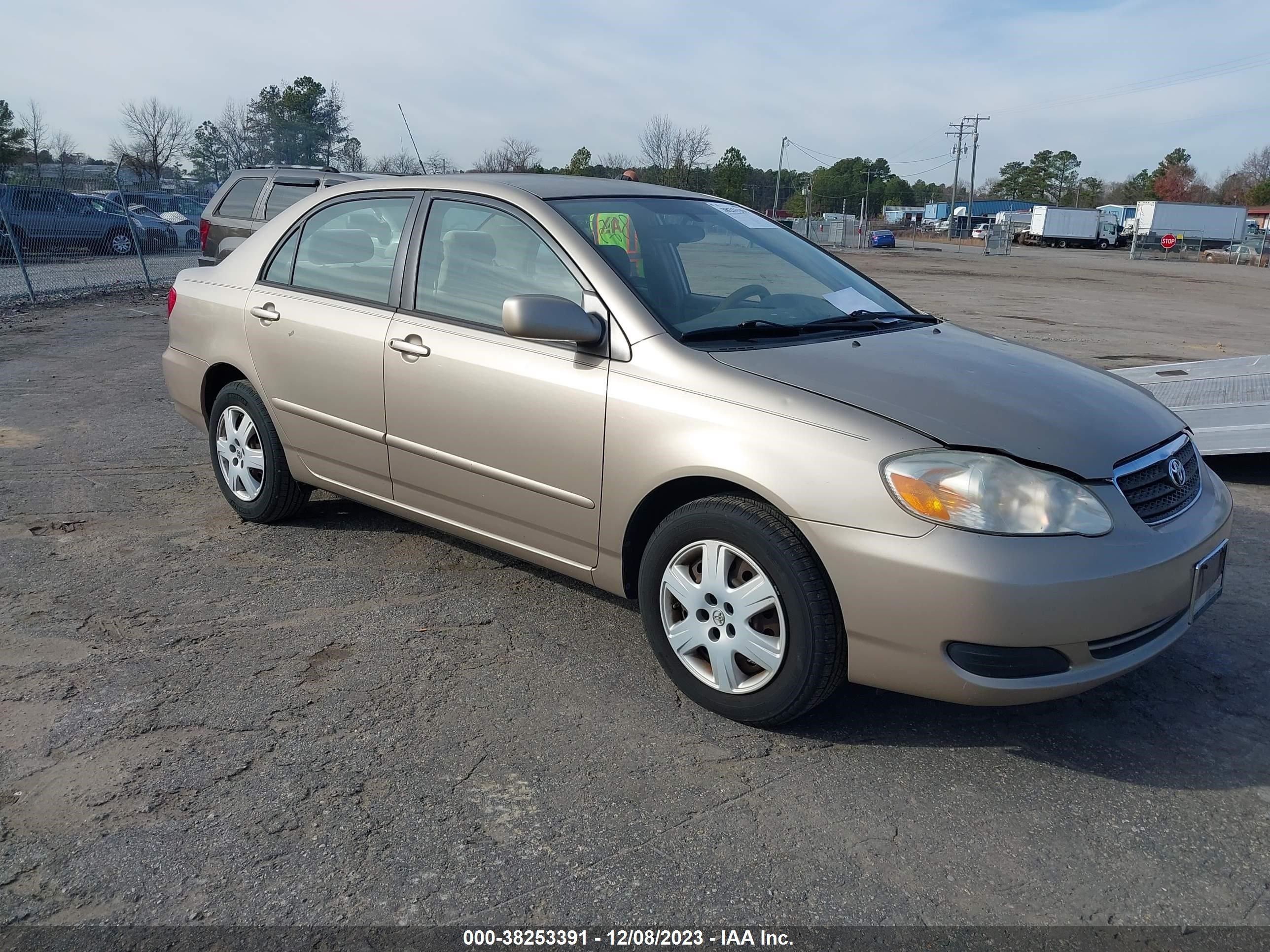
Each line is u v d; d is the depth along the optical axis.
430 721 3.09
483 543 3.82
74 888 2.32
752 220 4.31
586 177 4.15
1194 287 27.67
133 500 5.21
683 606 3.13
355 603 3.95
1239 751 3.01
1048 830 2.62
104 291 16.53
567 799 2.70
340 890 2.33
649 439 3.10
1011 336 13.95
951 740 3.04
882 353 3.27
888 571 2.67
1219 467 6.35
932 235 87.69
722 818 2.63
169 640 3.60
